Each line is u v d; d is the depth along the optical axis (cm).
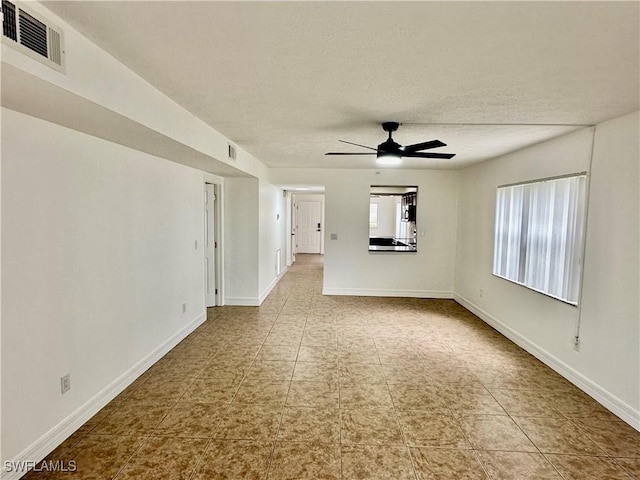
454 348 405
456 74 205
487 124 310
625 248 268
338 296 646
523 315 408
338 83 221
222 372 338
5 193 190
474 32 158
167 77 215
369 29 156
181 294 416
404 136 360
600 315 291
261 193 579
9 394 194
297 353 385
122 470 208
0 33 129
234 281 577
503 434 248
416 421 262
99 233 267
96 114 198
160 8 143
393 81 216
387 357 378
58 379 228
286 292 673
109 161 277
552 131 328
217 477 204
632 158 264
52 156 220
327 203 642
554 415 272
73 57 163
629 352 262
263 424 256
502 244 458
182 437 239
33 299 208
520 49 173
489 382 324
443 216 636
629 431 253
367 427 254
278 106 269
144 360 335
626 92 226
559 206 344
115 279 288
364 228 643
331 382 321
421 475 208
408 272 648
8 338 193
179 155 338
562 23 149
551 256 355
